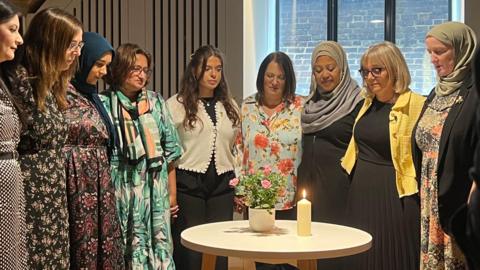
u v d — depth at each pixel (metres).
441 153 2.67
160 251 3.48
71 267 2.88
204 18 5.80
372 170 3.37
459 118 2.58
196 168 3.76
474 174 1.29
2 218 2.33
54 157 2.71
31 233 2.62
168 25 5.86
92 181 2.93
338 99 3.72
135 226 3.41
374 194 3.35
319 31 6.21
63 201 2.73
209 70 3.79
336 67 3.73
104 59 3.21
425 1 6.02
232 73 5.76
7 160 2.37
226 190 3.85
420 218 3.16
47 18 2.73
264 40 6.18
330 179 3.71
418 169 3.13
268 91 3.92
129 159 3.40
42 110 2.66
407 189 3.24
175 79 5.86
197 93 3.82
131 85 3.51
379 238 3.33
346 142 3.71
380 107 3.43
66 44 2.73
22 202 2.46
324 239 2.97
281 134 3.89
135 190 3.41
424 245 2.92
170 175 3.74
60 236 2.70
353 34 6.16
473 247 1.38
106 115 3.28
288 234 3.10
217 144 3.80
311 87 3.91
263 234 3.10
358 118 3.48
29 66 2.70
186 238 2.99
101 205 2.97
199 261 3.85
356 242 2.89
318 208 3.75
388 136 3.31
